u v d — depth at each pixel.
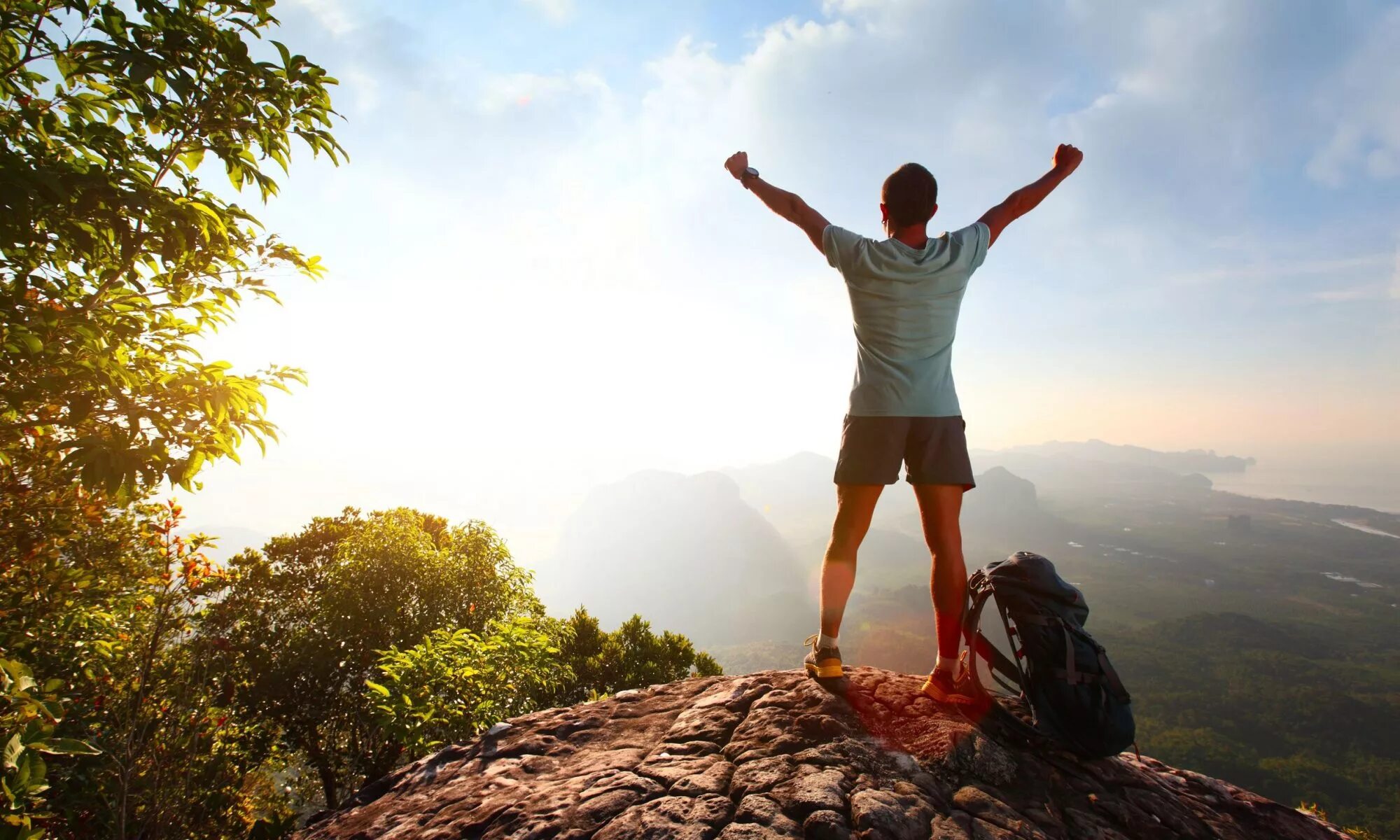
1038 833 1.80
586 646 14.49
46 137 3.01
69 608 5.69
